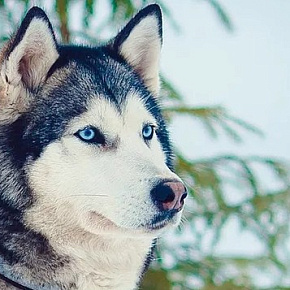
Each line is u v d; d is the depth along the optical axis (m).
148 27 4.71
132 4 6.70
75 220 4.18
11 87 4.21
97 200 4.13
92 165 4.17
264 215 6.88
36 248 4.20
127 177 4.12
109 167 4.16
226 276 6.72
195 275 6.71
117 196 4.11
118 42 4.66
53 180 4.15
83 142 4.21
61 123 4.21
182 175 6.75
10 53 4.19
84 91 4.30
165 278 6.61
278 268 6.81
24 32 4.20
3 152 4.18
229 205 6.86
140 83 4.56
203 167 6.84
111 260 4.31
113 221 4.13
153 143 4.43
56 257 4.23
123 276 4.37
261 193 6.91
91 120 4.24
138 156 4.20
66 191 4.15
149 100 4.53
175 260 6.77
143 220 4.09
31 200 4.16
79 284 4.29
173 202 4.08
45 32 4.27
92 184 4.14
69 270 4.25
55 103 4.26
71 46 4.58
